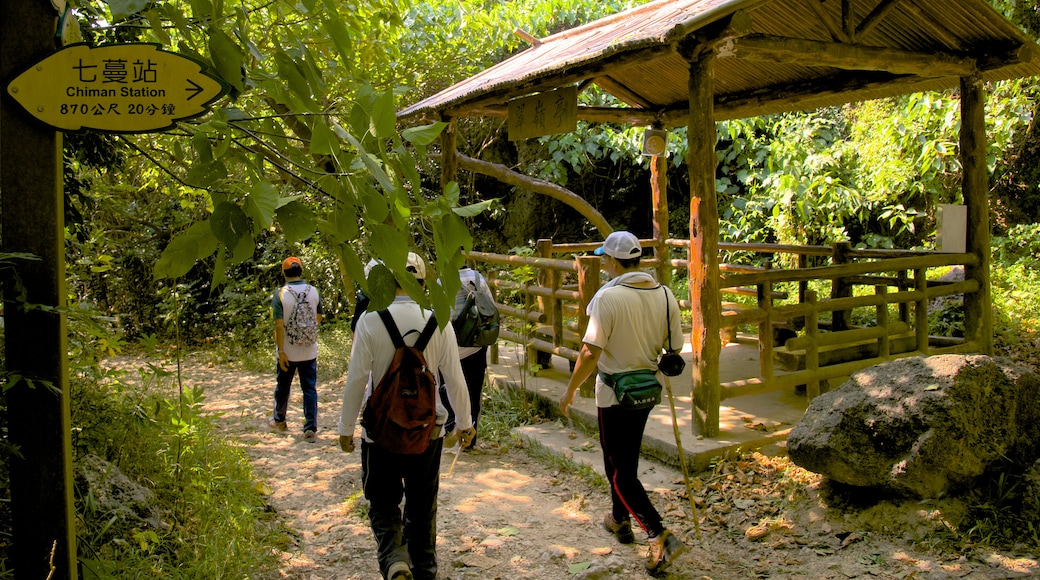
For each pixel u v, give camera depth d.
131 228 9.43
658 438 5.00
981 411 3.85
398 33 9.19
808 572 3.52
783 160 10.74
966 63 6.08
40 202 2.09
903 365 4.11
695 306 5.03
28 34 2.06
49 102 2.05
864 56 5.36
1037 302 7.96
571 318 8.63
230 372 8.66
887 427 3.85
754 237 11.66
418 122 7.64
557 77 5.84
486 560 3.76
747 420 5.40
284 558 3.79
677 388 6.38
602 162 13.31
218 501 4.11
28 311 2.10
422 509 3.22
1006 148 9.67
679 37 4.40
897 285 6.51
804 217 10.33
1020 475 3.82
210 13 2.02
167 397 6.59
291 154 2.13
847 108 11.99
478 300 5.24
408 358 3.04
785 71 7.20
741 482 4.52
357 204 1.95
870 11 5.78
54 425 2.14
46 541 2.15
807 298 5.40
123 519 3.45
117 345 3.49
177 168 6.06
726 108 8.09
